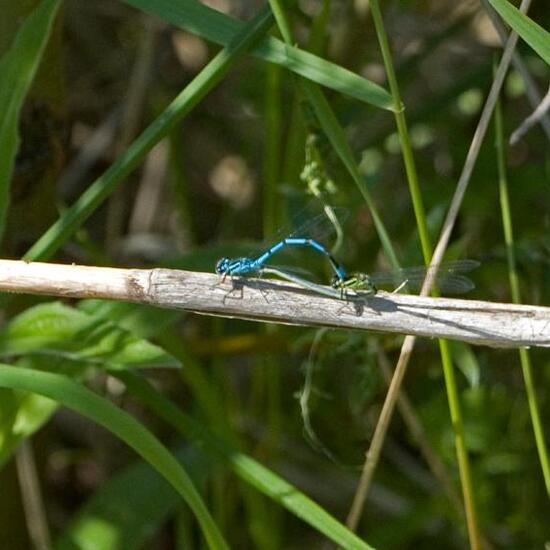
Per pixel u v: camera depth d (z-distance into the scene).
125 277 0.67
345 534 0.70
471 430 0.84
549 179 0.82
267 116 0.79
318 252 0.78
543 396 0.84
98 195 0.71
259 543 0.80
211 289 0.67
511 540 0.83
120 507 0.76
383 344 0.79
